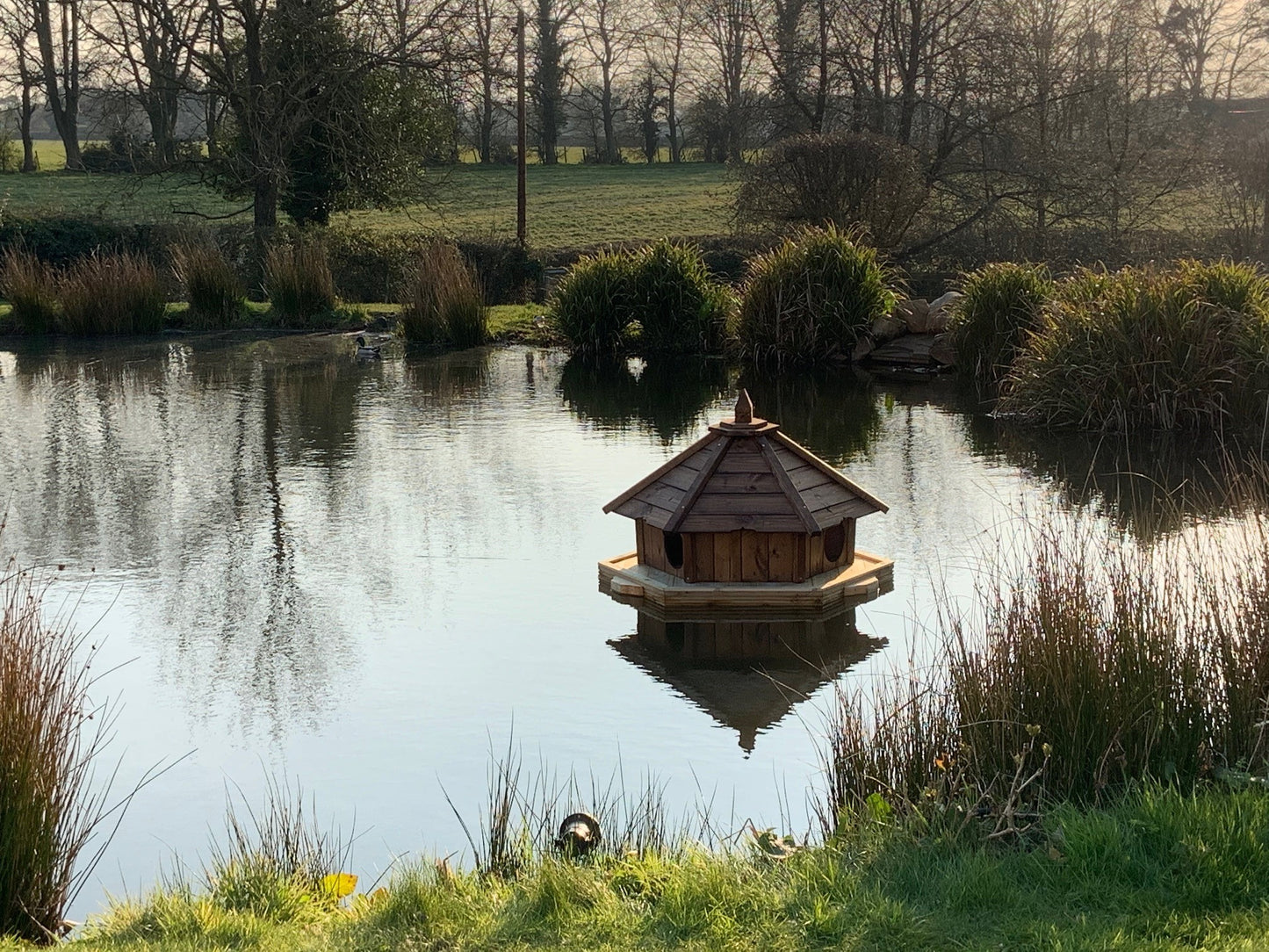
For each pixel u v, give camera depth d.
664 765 5.95
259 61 28.55
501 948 3.94
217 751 6.26
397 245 27.84
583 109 64.88
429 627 7.93
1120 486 11.16
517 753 6.13
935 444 13.33
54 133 81.94
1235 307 14.28
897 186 27.14
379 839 5.32
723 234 38.16
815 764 5.92
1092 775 4.98
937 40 32.97
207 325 23.77
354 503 10.98
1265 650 5.34
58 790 4.74
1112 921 3.89
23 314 22.88
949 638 6.32
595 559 9.33
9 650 4.98
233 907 4.40
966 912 4.02
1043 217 31.64
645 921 4.08
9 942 4.20
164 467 12.41
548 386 17.66
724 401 16.39
